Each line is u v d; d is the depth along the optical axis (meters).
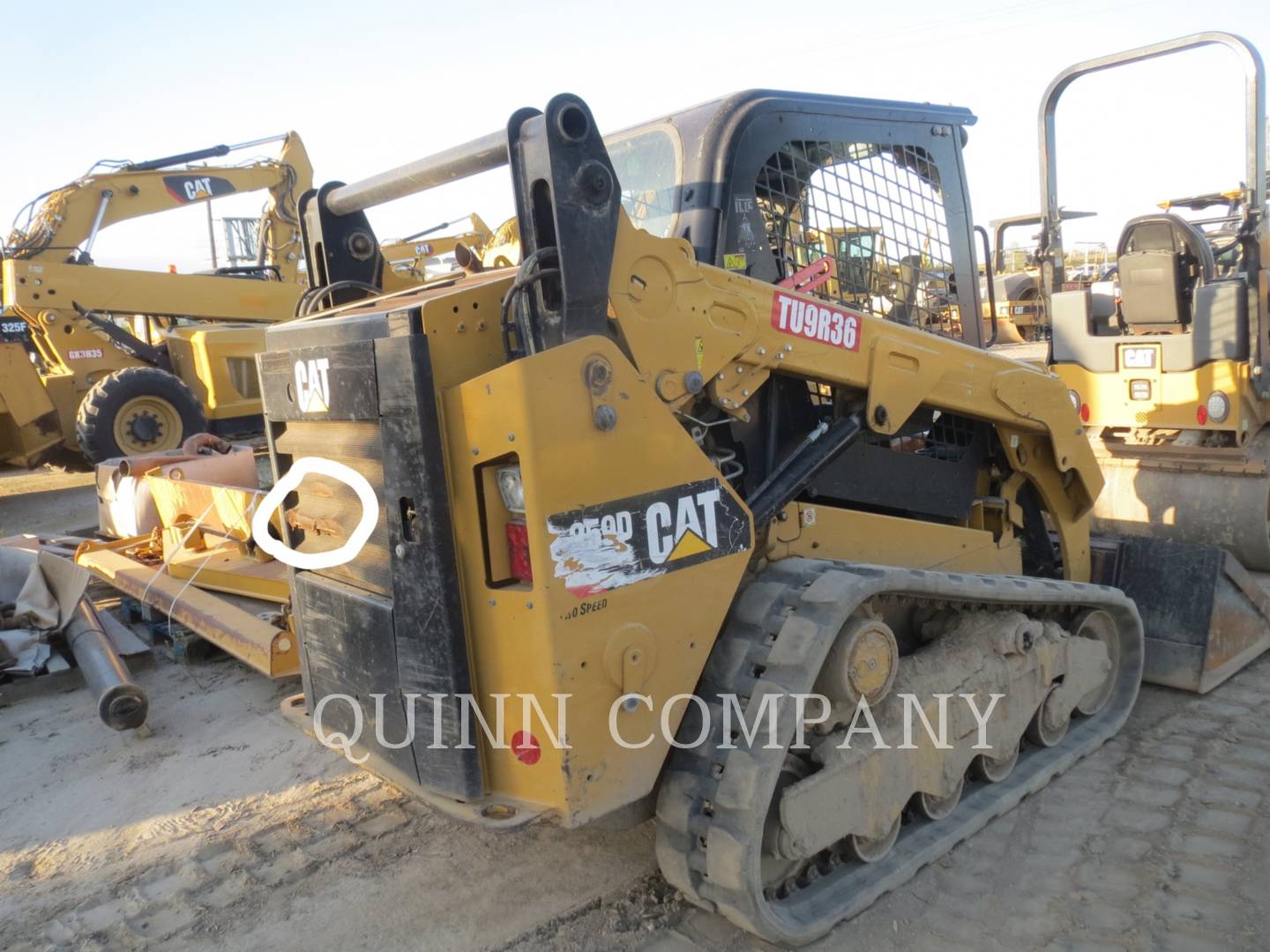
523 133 2.26
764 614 2.62
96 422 10.27
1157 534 5.86
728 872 2.35
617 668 2.30
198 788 3.57
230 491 4.82
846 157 3.31
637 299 2.42
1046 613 3.61
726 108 3.02
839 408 3.07
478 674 2.36
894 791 2.81
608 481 2.26
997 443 3.70
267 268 12.85
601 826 2.46
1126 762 3.52
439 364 2.27
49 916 2.82
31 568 5.14
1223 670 4.09
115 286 11.31
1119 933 2.56
